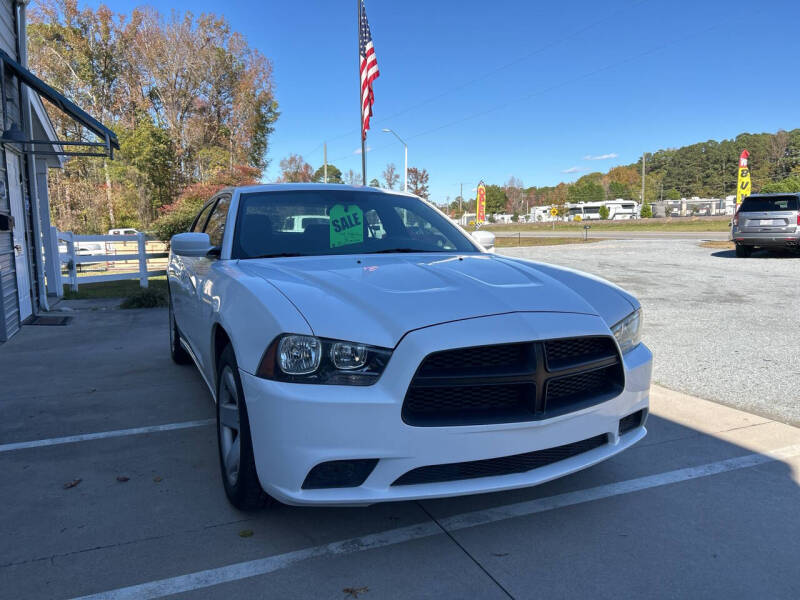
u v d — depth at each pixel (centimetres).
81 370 530
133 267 1823
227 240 339
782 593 207
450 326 222
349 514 264
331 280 264
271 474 221
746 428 372
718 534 246
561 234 4262
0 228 675
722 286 1042
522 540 242
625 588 210
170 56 3919
